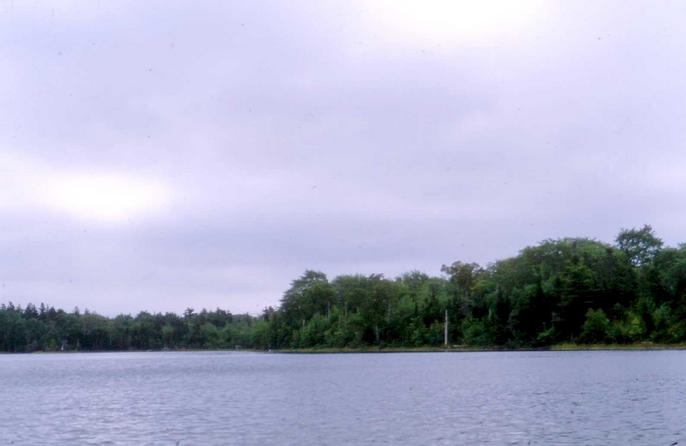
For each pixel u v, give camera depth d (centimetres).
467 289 19900
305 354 19762
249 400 6175
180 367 13950
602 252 17012
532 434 3891
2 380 10319
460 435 3900
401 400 5784
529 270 17750
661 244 17725
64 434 4284
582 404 5166
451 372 9131
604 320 14712
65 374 12019
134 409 5631
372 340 18875
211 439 3969
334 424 4441
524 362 10794
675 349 13788
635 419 4384
